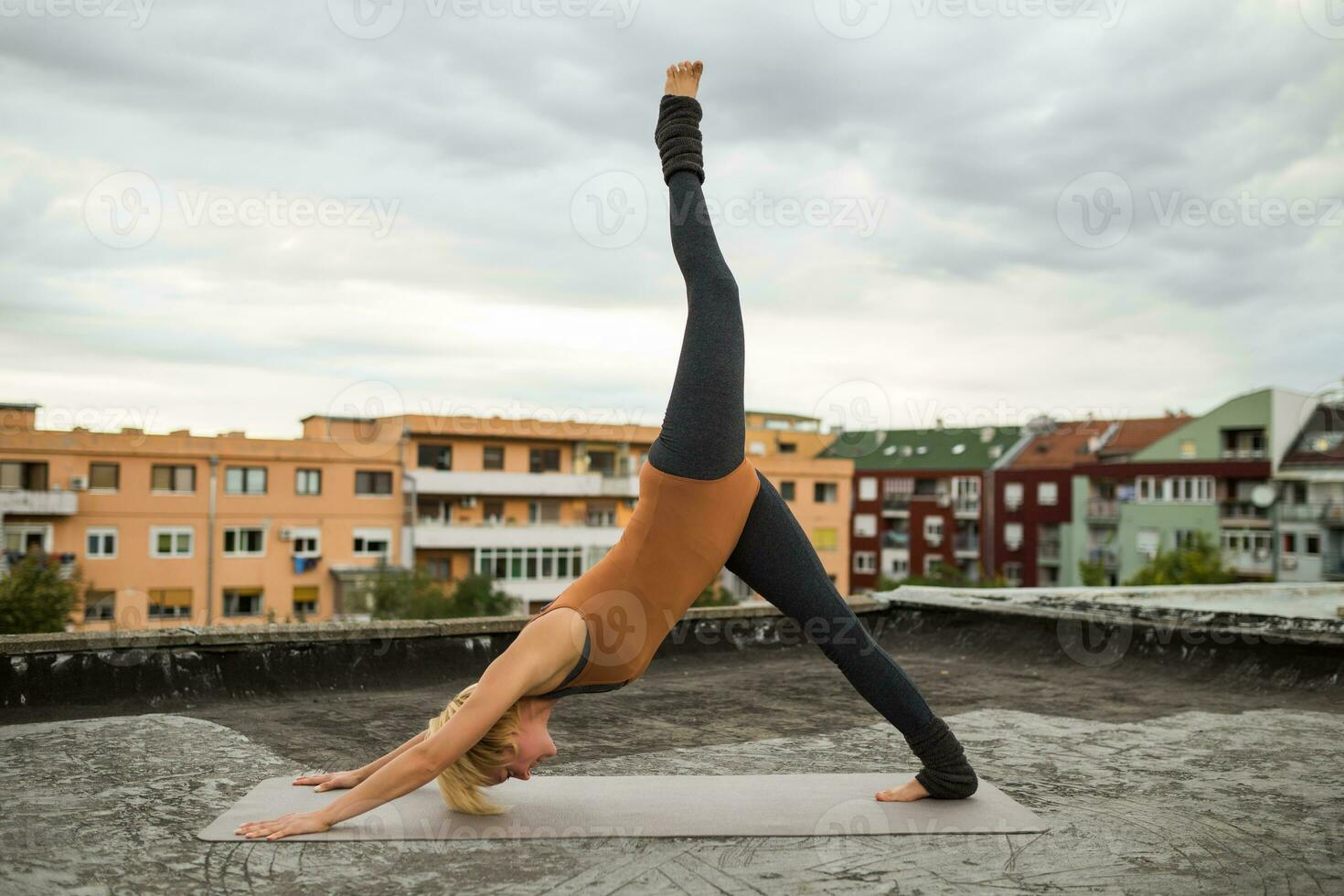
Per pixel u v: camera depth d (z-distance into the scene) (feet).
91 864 8.33
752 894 7.91
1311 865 8.77
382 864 8.49
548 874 8.32
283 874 8.21
